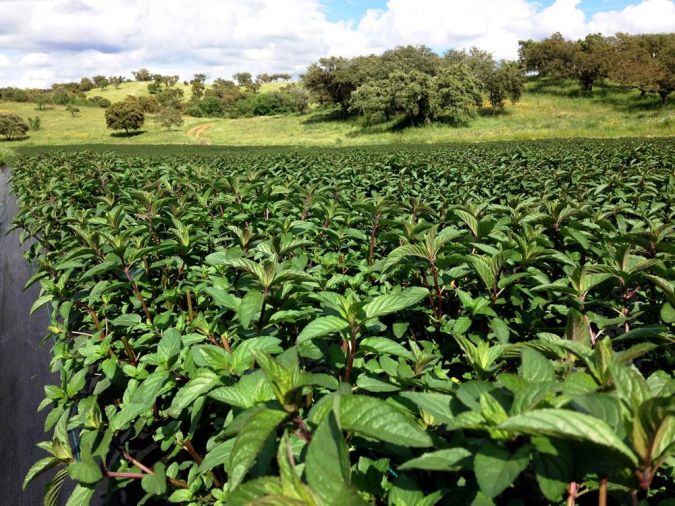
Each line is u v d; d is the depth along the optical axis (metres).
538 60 97.00
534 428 1.22
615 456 1.29
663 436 1.30
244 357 2.47
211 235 6.04
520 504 1.77
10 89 155.75
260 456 1.95
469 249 4.08
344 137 76.62
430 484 2.30
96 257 4.80
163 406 3.79
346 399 1.59
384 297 2.47
